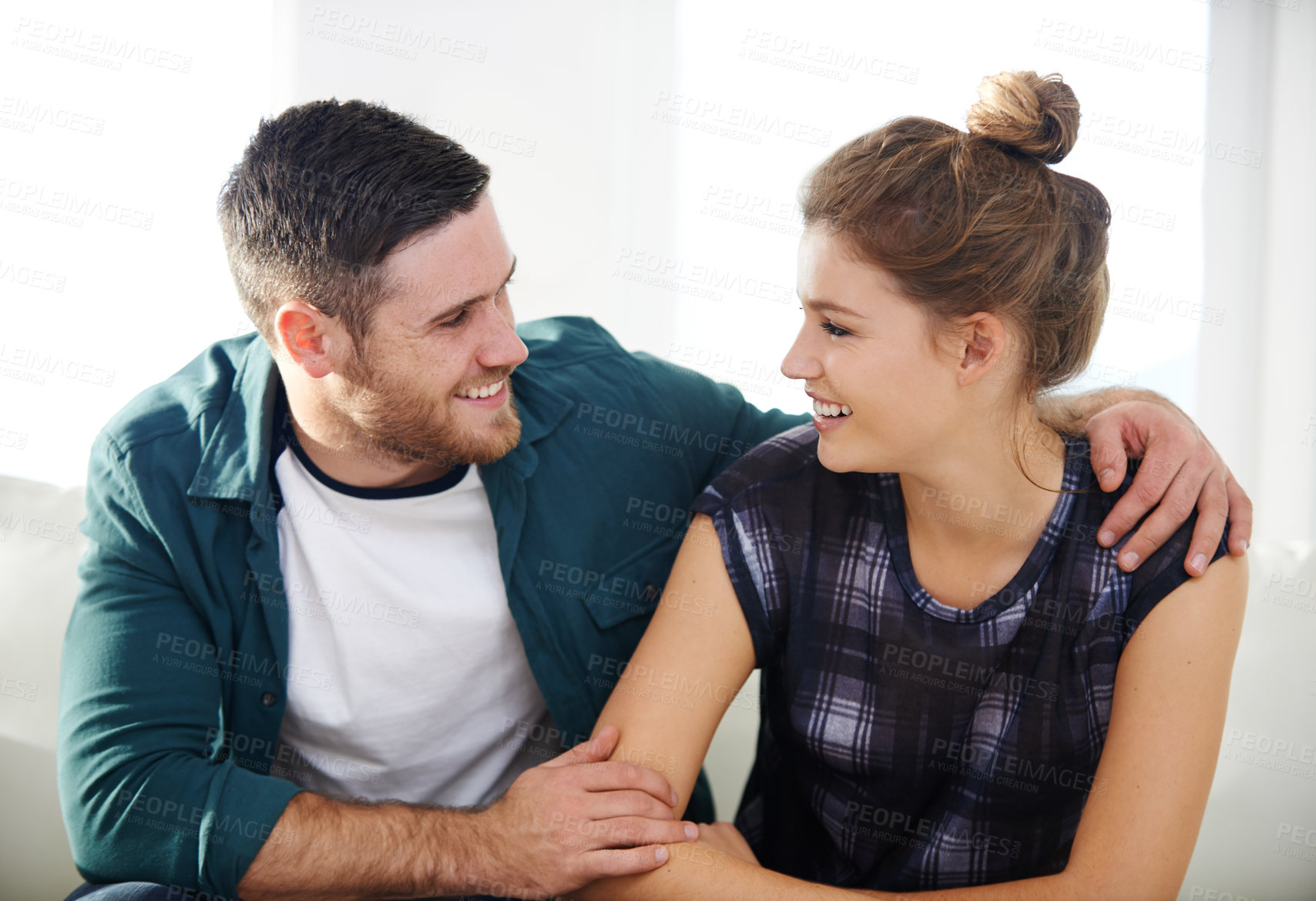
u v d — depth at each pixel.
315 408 1.08
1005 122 0.86
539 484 1.21
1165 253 1.92
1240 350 1.92
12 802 1.21
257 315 1.08
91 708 1.03
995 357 0.88
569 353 1.35
